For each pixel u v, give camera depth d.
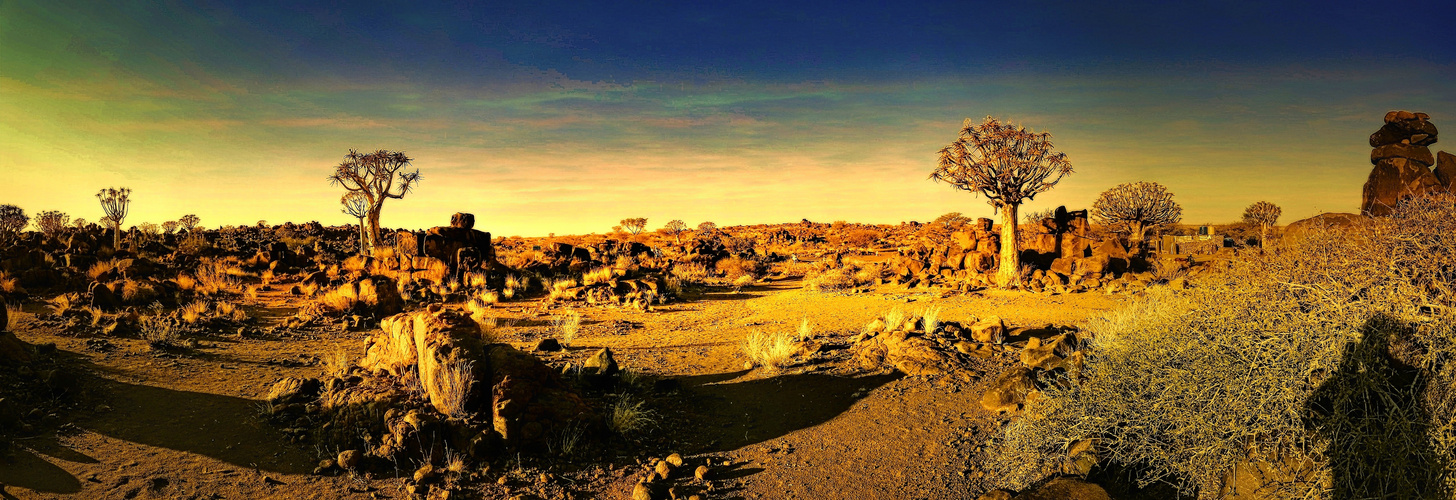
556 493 6.15
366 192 41.88
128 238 40.31
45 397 7.58
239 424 7.41
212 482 6.03
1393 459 4.26
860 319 16.20
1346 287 5.09
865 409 8.44
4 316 9.72
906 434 7.55
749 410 8.59
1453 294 4.77
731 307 20.25
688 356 11.59
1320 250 5.59
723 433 7.82
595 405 8.05
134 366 9.38
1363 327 4.63
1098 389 6.05
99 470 6.08
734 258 35.47
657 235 94.38
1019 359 10.46
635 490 6.13
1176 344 5.68
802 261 44.06
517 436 6.90
